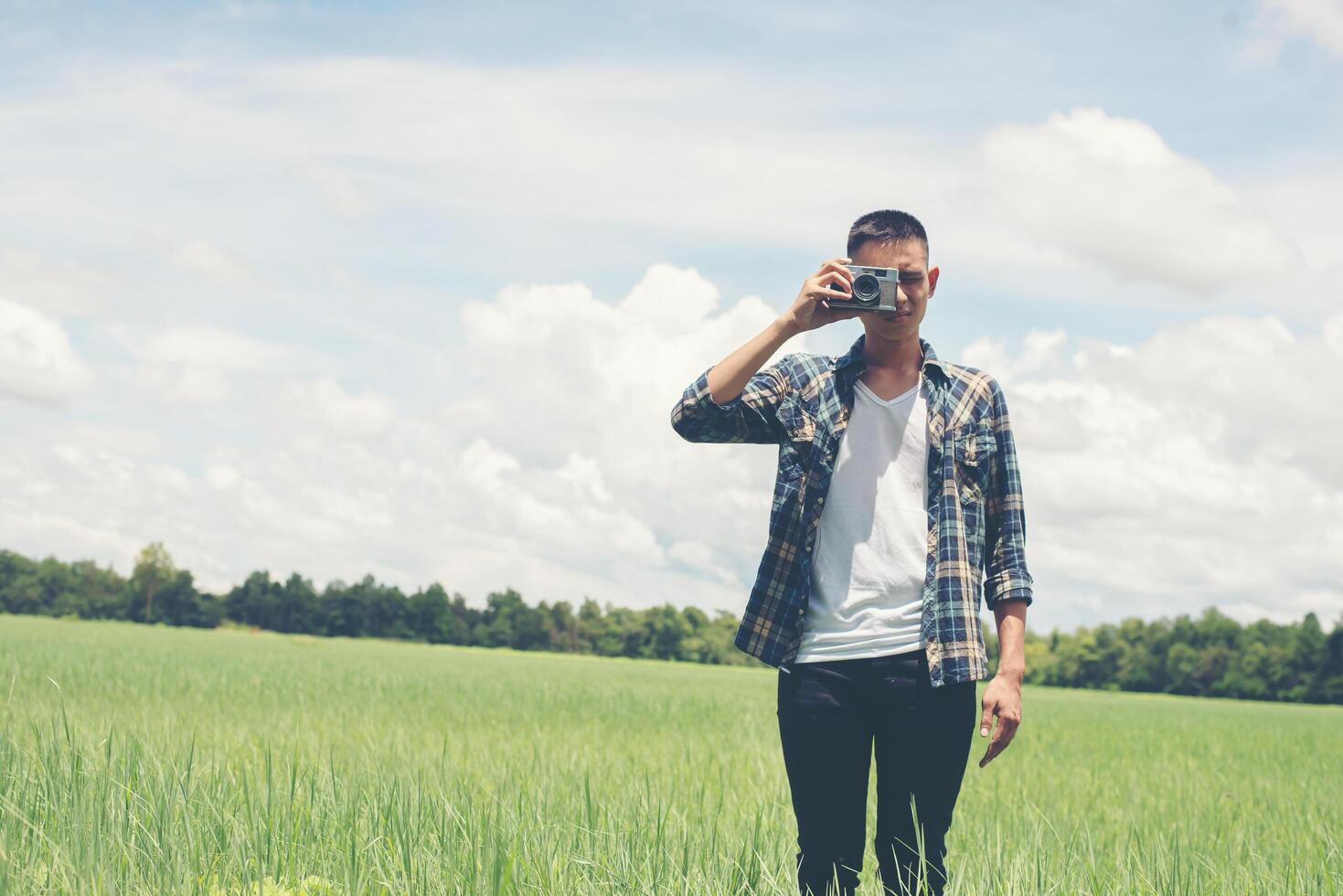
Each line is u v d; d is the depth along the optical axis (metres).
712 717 18.00
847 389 3.71
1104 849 5.67
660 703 22.22
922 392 3.70
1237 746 18.41
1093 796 8.54
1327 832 6.00
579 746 10.78
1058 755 13.66
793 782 3.60
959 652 3.45
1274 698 126.38
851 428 3.67
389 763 6.96
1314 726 33.09
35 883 3.33
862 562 3.57
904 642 3.49
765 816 5.68
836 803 3.54
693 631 149.25
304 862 3.82
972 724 3.54
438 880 3.60
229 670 26.11
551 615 152.62
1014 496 3.73
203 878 3.51
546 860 3.91
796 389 3.78
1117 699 75.69
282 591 153.62
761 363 3.58
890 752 3.52
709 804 6.40
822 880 3.55
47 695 13.47
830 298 3.52
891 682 3.47
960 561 3.55
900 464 3.64
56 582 147.88
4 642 36.22
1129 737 19.61
